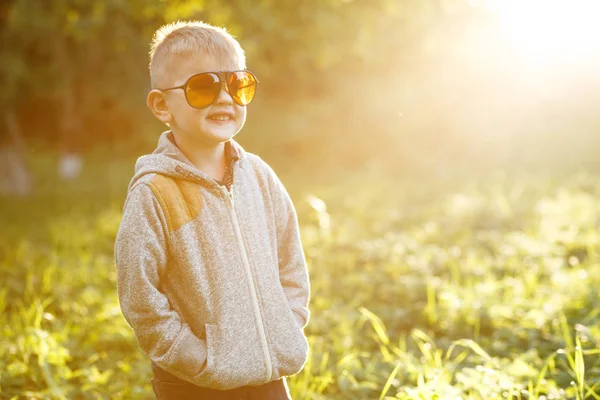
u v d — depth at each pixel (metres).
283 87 19.80
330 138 18.53
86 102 18.64
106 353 4.81
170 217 2.34
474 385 3.69
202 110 2.36
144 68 16.89
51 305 5.96
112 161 20.94
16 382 4.18
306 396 3.95
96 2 9.32
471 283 6.15
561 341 4.44
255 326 2.40
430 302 5.45
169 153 2.43
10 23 13.65
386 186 13.62
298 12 9.56
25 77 15.78
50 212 12.20
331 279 6.57
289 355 2.46
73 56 16.80
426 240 8.06
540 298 5.43
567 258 7.12
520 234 7.96
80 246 8.64
